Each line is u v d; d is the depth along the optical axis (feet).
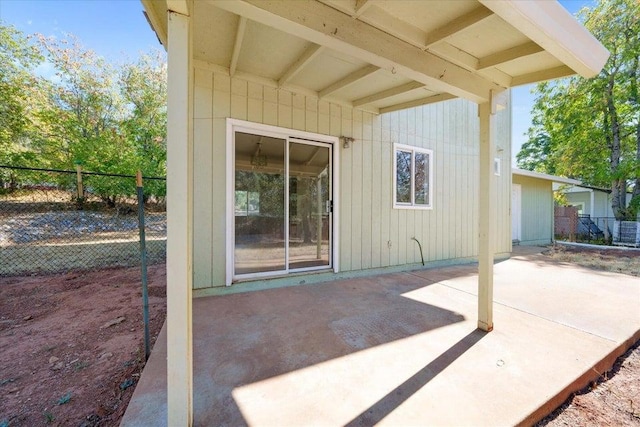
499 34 6.98
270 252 12.91
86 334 8.57
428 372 6.26
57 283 14.38
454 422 4.81
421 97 13.56
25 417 5.16
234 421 4.81
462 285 13.50
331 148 14.55
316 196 14.16
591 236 39.19
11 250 21.40
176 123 4.34
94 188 25.75
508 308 10.35
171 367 4.37
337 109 14.49
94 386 6.06
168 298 4.34
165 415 4.85
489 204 8.54
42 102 34.55
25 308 10.80
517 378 6.06
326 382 5.90
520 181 30.63
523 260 20.88
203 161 11.27
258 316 9.36
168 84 4.30
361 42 6.42
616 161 34.27
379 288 12.89
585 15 33.83
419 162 18.13
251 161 12.38
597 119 36.27
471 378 6.04
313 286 13.14
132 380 6.25
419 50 7.32
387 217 16.53
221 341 7.61
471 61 8.05
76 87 38.65
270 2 5.38
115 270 17.34
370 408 5.14
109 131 38.06
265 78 12.21
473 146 21.16
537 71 8.46
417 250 17.89
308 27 5.76
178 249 4.37
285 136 13.05
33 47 35.22
